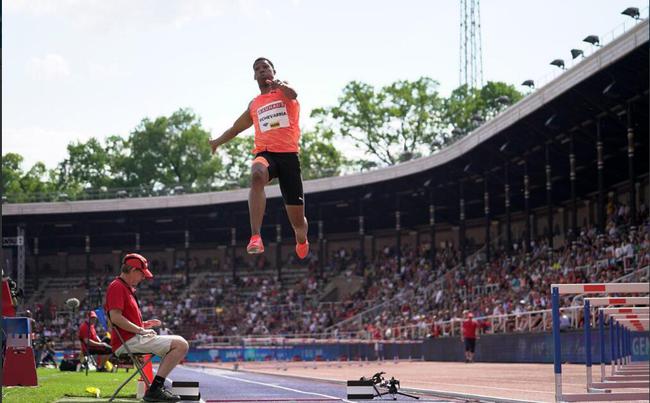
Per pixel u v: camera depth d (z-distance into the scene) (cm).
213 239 7581
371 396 1236
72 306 2002
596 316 2923
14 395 1164
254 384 1983
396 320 5347
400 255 6331
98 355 2338
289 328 6231
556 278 4069
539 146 4931
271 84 900
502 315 3691
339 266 6988
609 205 5009
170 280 7381
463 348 3897
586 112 4247
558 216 5950
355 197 6550
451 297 5194
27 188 10231
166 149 10181
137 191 7912
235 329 6372
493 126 4734
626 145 4706
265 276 7188
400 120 9094
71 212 7038
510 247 5244
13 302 1505
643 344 2492
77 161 10575
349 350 4709
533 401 1208
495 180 5703
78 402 1010
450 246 6456
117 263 7694
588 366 1326
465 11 8275
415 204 6562
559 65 4078
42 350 2983
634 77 3766
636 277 3369
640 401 1141
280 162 901
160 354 1027
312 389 1700
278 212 6906
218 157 10212
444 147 5878
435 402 1227
